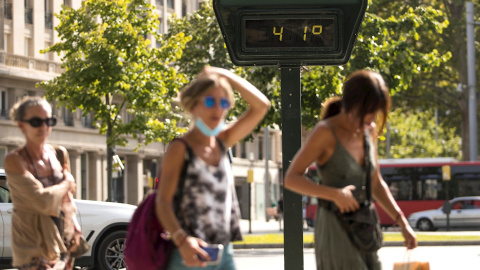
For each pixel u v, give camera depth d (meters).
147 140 39.84
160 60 39.66
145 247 6.23
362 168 6.59
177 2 76.50
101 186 67.50
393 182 57.62
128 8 39.34
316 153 6.50
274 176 98.38
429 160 57.25
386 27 36.88
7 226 17.28
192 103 6.17
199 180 6.13
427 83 63.84
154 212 6.25
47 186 8.02
